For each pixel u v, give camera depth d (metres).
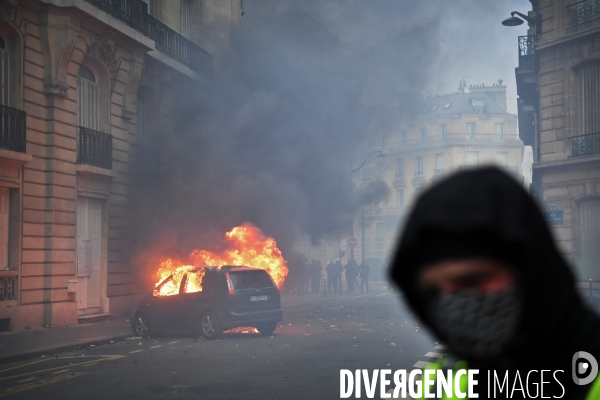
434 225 0.77
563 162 23.09
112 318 20.58
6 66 17.05
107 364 11.07
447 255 0.77
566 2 23.34
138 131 23.44
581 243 22.83
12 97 17.14
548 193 23.86
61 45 18.08
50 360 11.91
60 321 17.97
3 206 16.89
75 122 19.00
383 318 20.44
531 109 32.16
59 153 18.28
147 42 22.09
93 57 19.92
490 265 0.77
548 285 0.77
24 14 17.36
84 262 19.81
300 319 20.19
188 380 9.29
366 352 12.07
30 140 17.52
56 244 18.08
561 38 23.28
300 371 9.93
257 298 15.06
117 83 21.25
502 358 0.81
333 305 27.72
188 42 26.19
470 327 0.79
